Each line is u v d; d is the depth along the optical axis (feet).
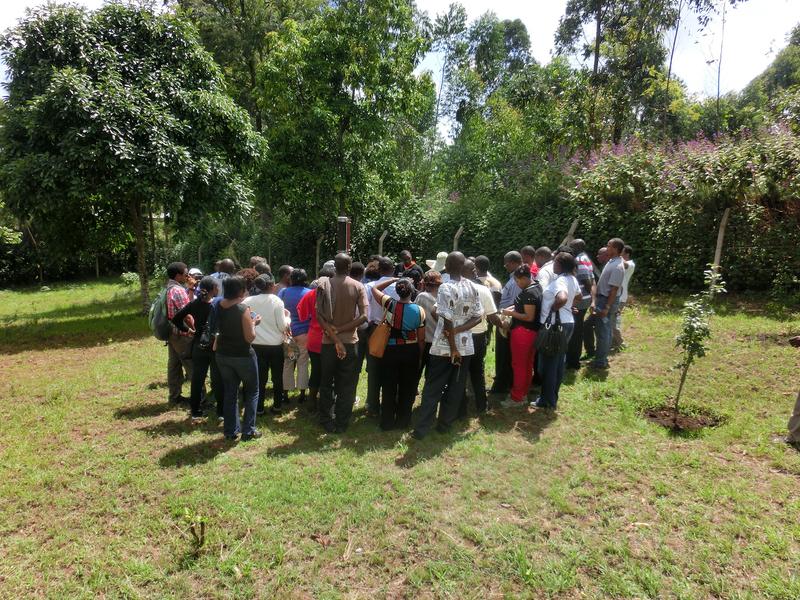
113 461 15.10
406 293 16.05
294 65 51.21
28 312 49.96
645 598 9.28
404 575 10.16
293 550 10.94
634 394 18.93
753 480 12.90
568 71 58.75
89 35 36.88
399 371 16.67
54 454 15.69
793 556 10.07
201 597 9.68
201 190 39.04
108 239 47.39
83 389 22.41
